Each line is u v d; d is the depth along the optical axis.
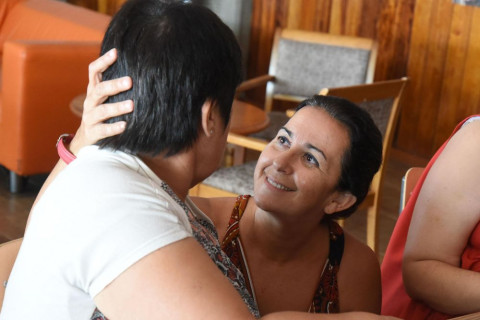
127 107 0.90
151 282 0.80
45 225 0.86
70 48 3.68
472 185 1.36
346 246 1.31
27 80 3.61
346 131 1.21
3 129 3.76
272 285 1.28
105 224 0.82
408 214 1.51
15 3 4.89
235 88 0.96
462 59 4.61
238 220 1.29
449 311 1.40
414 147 4.96
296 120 1.23
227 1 5.79
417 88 4.89
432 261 1.41
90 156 0.91
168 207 0.86
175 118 0.91
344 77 4.26
